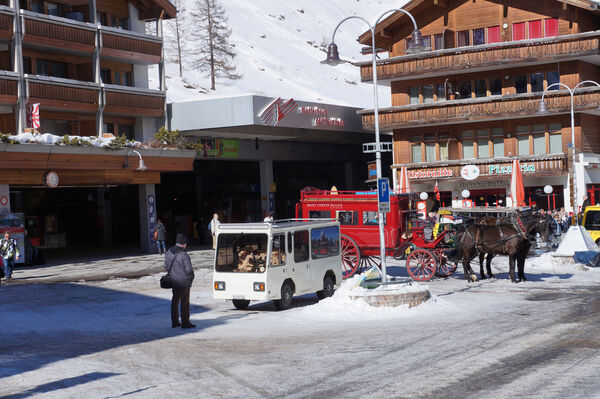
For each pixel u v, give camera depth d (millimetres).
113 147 39438
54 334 16578
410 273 25188
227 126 45188
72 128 42375
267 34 176500
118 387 10961
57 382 11375
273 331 15773
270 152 53906
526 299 19656
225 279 19016
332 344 13906
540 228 23297
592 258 28188
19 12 38125
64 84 39906
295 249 19828
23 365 12781
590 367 11094
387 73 48125
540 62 44469
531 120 46250
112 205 54562
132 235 55531
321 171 62625
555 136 45688
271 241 18828
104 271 32594
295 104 47750
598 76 47344
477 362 11766
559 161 44219
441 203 48906
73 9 43625
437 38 47875
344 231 26656
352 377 11086
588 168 45500
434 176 47781
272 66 140875
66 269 34281
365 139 59219
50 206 53250
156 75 105062
